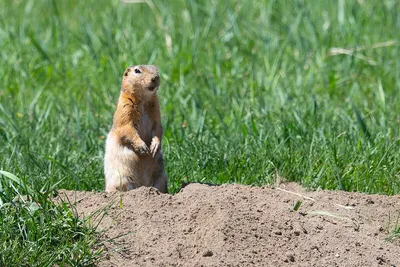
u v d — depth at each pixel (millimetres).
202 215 10258
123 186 11945
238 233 9898
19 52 20047
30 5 23531
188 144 13508
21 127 14797
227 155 13133
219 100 16547
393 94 17094
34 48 20641
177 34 21219
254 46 20547
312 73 18109
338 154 12945
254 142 13578
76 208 10562
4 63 19453
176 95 16672
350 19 21125
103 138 14375
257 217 10258
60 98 17391
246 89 17172
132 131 11883
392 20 21281
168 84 17656
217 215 10148
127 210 10438
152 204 10555
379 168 12484
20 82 18391
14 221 9883
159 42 20547
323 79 18125
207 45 20516
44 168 12695
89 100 16688
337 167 12281
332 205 11039
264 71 18734
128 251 9758
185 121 15211
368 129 14430
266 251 9742
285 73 18484
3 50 20359
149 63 18656
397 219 10688
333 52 19047
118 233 10039
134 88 11891
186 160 13094
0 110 16000
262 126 14328
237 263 9484
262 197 10945
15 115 15781
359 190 12219
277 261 9617
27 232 9852
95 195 10898
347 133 13703
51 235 9820
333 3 22734
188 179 12711
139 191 10820
